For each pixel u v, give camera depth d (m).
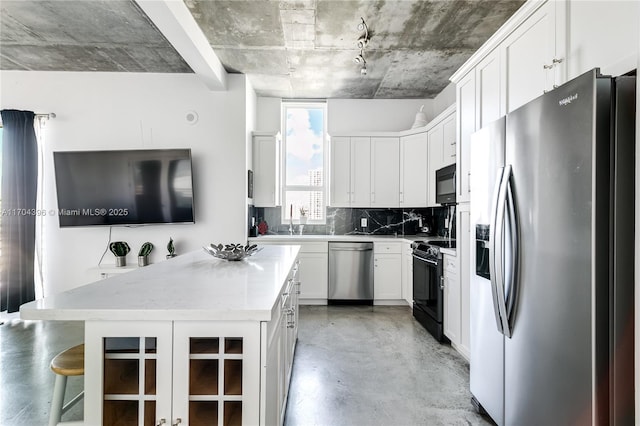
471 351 2.02
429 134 4.14
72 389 2.22
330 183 4.62
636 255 1.03
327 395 2.15
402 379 2.37
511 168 1.55
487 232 1.79
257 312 1.04
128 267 3.82
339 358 2.70
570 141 1.19
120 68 3.86
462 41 3.20
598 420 1.11
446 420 1.91
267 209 4.91
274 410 1.34
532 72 1.74
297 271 2.90
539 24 1.69
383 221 4.94
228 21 2.86
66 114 3.94
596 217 1.10
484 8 2.67
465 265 2.58
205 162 4.03
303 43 3.24
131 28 2.96
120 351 1.09
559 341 1.25
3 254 3.66
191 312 1.04
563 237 1.23
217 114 4.02
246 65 3.77
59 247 3.96
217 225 4.03
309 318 3.75
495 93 2.09
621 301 1.10
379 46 3.31
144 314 1.04
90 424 1.06
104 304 1.09
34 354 2.77
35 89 3.92
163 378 1.06
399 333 3.28
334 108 4.86
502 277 1.55
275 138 4.45
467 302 2.54
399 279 4.27
